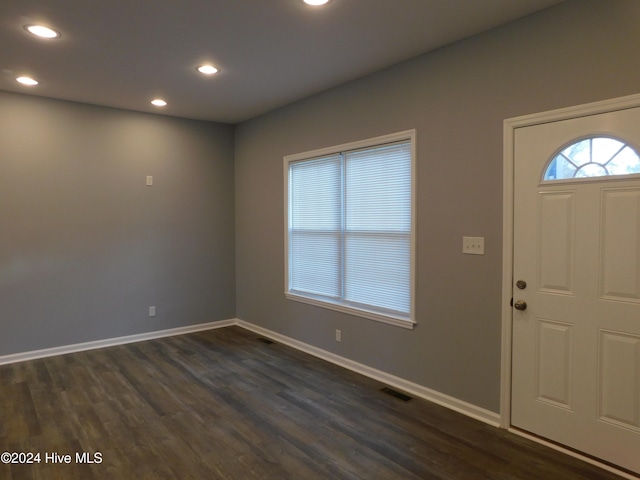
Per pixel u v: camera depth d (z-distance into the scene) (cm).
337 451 254
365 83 368
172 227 509
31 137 420
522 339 269
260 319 518
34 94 416
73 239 445
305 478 228
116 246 471
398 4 246
